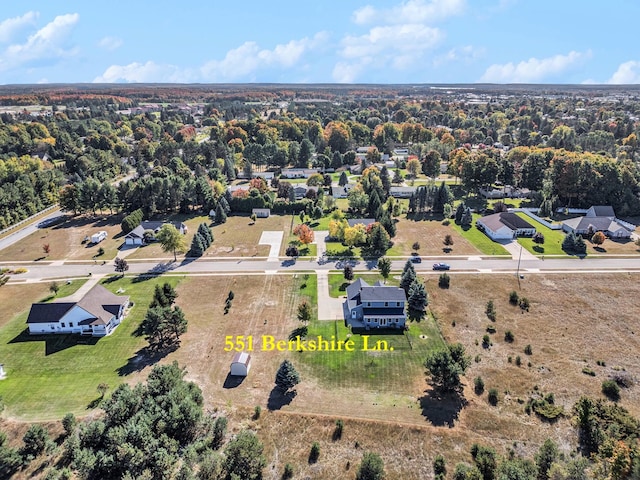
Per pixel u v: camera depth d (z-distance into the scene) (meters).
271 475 41.41
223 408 49.28
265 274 83.62
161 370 50.59
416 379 54.28
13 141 188.25
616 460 36.78
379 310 66.06
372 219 109.94
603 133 193.50
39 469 41.69
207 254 94.19
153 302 68.88
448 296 74.25
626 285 76.50
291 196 129.62
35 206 124.75
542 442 44.62
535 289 75.94
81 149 192.62
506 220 104.19
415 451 43.84
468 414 48.34
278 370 52.16
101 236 102.81
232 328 65.62
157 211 125.50
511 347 60.28
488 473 39.53
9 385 53.78
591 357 57.81
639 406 49.03
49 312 65.25
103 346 61.62
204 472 39.56
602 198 116.38
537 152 142.00
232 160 170.00
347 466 42.28
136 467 39.56
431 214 121.50
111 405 45.12
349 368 56.34
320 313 69.50
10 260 91.38
